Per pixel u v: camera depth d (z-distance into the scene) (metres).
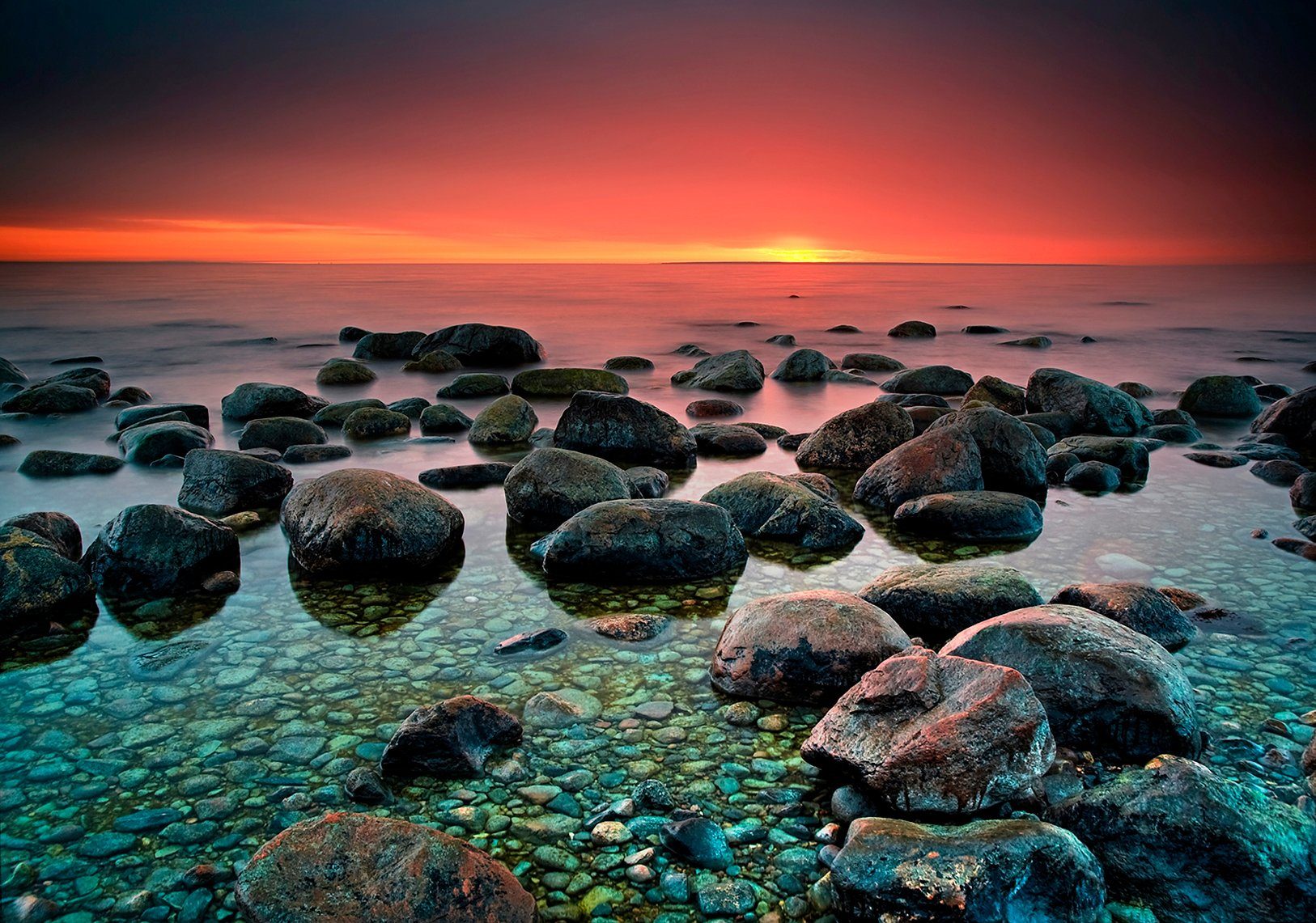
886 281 85.94
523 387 18.73
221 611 6.70
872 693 4.49
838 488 10.60
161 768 4.59
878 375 21.53
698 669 5.73
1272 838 3.59
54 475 10.95
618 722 5.05
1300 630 6.23
